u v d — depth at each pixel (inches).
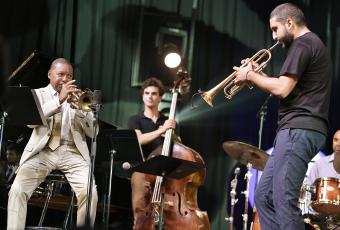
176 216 195.2
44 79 220.4
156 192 196.2
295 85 139.6
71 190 205.8
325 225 220.1
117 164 223.6
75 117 198.2
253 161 226.5
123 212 242.8
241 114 270.7
